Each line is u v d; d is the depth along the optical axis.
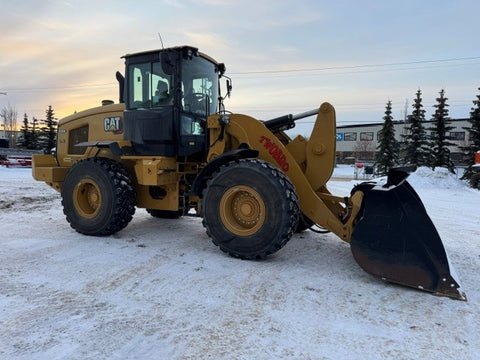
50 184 5.87
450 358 2.18
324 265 3.88
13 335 2.39
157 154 4.81
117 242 4.74
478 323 2.62
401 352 2.24
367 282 3.40
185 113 4.80
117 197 4.79
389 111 29.14
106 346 2.27
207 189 4.17
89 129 5.70
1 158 24.73
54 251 4.29
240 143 4.41
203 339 2.37
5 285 3.23
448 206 8.46
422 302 2.97
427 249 3.17
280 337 2.40
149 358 2.15
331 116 4.14
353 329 2.52
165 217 6.46
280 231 3.77
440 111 26.39
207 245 4.64
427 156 27.16
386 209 3.30
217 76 5.60
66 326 2.51
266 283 3.34
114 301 2.93
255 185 3.86
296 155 4.50
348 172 31.17
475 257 4.21
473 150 24.44
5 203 8.20
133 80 4.95
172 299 2.98
